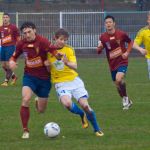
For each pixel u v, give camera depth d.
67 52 24.08
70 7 94.00
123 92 32.66
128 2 97.19
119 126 27.08
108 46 32.91
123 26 74.75
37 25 74.44
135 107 33.59
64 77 24.44
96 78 50.38
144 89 42.84
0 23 68.00
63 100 24.16
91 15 74.56
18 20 73.94
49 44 24.19
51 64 24.42
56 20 74.50
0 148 22.08
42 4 93.81
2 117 29.86
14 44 45.62
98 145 22.59
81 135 24.77
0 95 39.31
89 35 74.62
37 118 29.48
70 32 74.56
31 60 24.45
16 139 23.94
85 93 24.38
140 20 74.62
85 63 66.31
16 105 34.34
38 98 25.70
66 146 22.39
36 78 24.72
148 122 28.19
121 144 22.80
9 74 45.44
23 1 93.19
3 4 92.50
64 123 27.92
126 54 32.56
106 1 96.06
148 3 90.75
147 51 35.53
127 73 55.06
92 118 24.47
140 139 23.88
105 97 38.00
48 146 22.42
